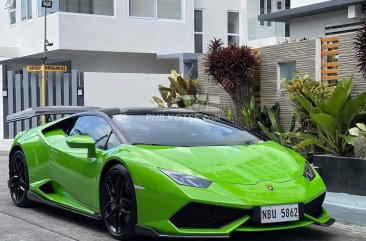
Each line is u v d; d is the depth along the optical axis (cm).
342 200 644
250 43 2328
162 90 1223
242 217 458
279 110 1041
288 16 1495
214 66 1084
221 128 608
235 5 2386
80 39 1994
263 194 467
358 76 891
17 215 653
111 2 2061
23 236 545
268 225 467
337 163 705
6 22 2323
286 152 560
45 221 616
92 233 553
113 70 2183
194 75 2014
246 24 2388
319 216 511
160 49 2153
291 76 1045
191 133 579
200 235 453
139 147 520
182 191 455
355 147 706
